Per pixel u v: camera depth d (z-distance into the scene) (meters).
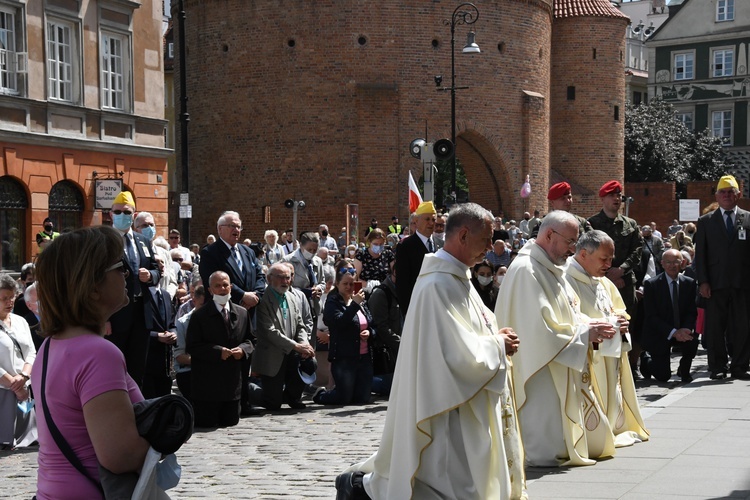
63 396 3.80
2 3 25.28
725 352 13.60
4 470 10.02
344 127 44.00
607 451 8.54
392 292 14.09
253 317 13.49
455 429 6.13
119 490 3.79
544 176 48.53
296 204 37.12
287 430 11.77
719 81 73.19
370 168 43.91
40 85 26.44
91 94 28.19
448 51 44.94
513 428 6.61
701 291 13.51
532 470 8.13
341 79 43.91
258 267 13.70
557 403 8.25
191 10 46.59
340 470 9.14
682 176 68.44
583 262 9.48
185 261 19.30
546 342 8.11
